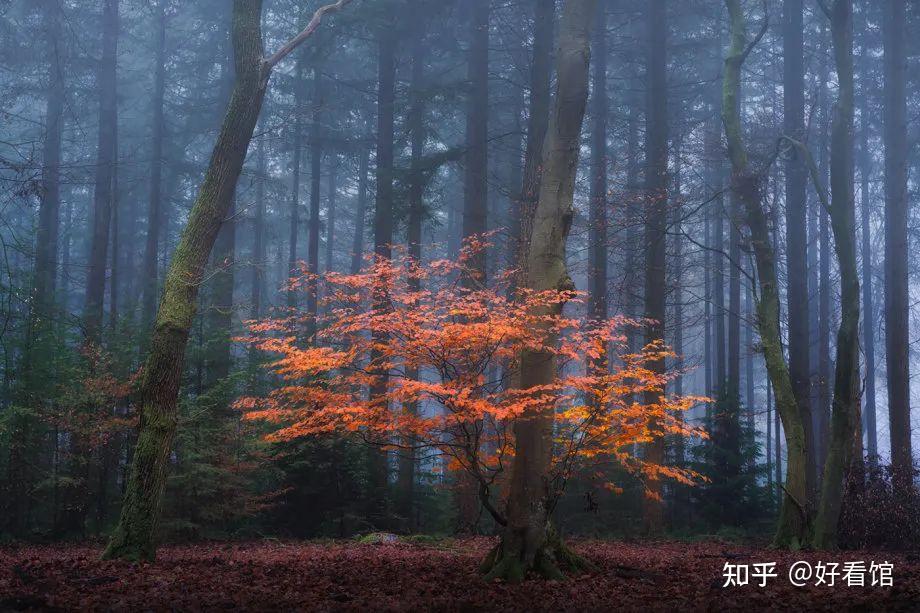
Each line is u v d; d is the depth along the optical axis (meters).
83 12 26.17
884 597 7.00
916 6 23.92
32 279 16.64
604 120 24.89
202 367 17.14
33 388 15.55
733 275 27.81
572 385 8.44
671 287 19.38
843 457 13.38
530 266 9.09
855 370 13.67
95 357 15.69
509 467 11.81
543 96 18.09
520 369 8.93
